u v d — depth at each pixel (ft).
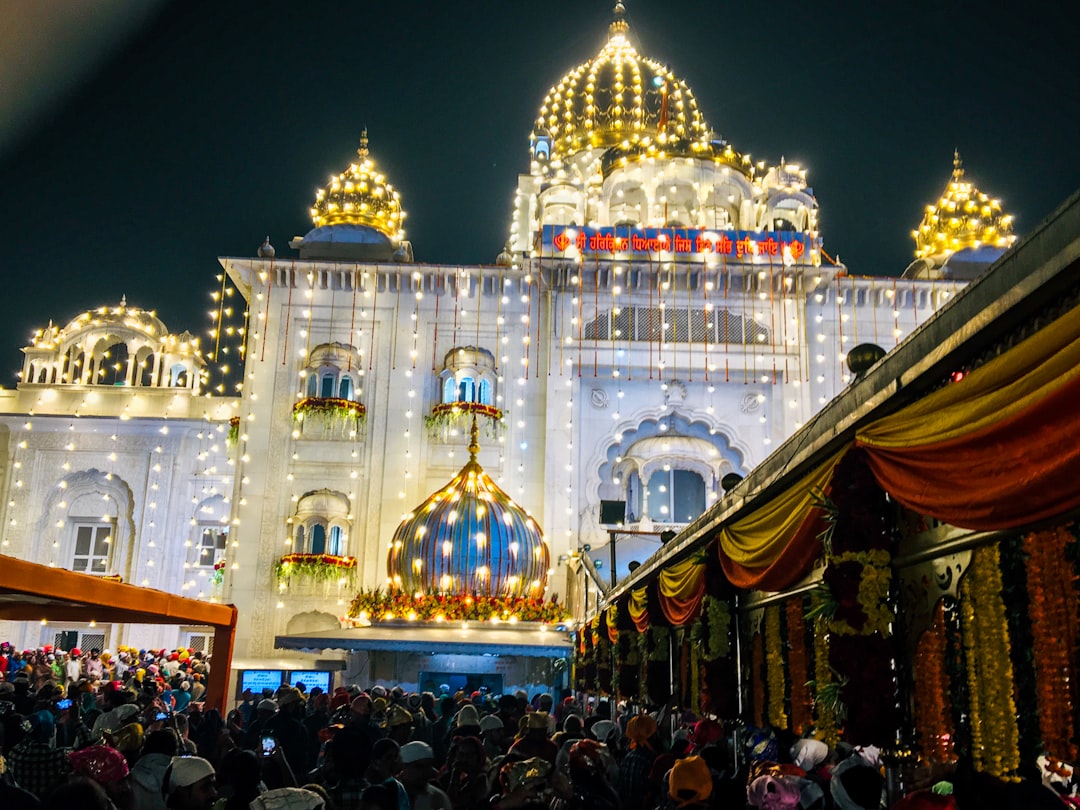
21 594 29.48
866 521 17.51
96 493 122.42
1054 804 15.24
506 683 82.69
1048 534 13.23
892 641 17.70
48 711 35.19
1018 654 14.39
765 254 102.37
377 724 38.22
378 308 103.65
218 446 123.75
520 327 103.19
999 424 12.18
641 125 127.34
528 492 98.73
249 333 102.63
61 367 128.36
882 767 21.90
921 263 109.81
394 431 100.42
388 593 86.69
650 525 95.30
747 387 101.24
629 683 47.39
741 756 30.50
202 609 45.29
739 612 29.89
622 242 102.27
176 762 19.21
